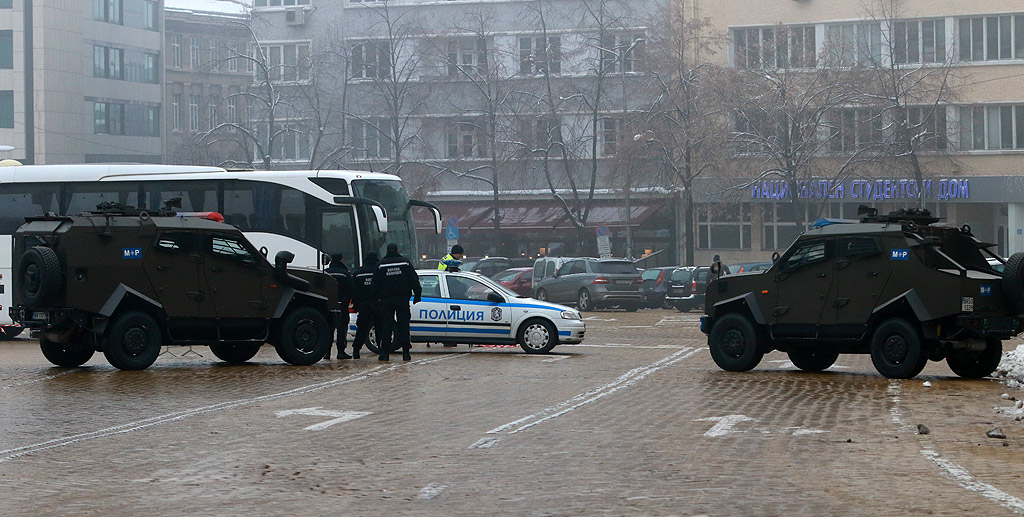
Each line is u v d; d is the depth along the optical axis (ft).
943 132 182.80
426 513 27.66
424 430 41.86
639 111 189.16
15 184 95.45
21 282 63.31
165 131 286.05
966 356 64.13
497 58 210.79
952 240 63.21
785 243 198.49
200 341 66.18
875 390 55.77
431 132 213.05
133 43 275.59
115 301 63.36
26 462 35.19
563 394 53.57
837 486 30.76
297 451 37.19
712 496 29.43
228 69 297.33
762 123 184.65
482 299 78.79
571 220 197.98
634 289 145.07
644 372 65.10
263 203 90.48
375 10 221.66
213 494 30.17
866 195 184.85
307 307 69.36
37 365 69.36
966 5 188.55
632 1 208.44
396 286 71.41
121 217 64.44
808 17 197.67
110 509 28.30
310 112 218.79
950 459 35.32
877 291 62.13
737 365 66.23
